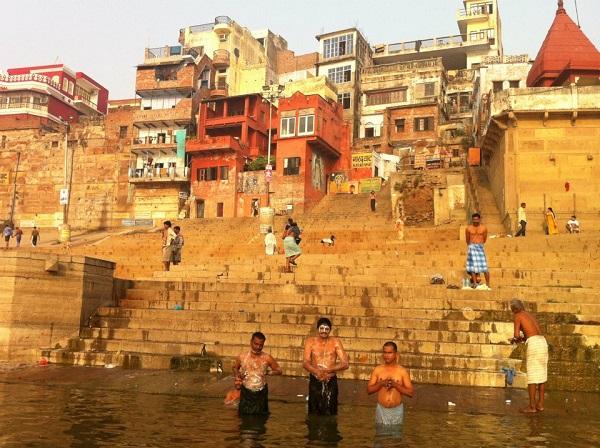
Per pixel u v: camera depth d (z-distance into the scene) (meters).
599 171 23.45
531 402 7.34
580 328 10.31
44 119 57.38
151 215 47.09
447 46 57.78
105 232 45.88
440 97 51.97
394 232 27.19
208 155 45.78
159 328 11.54
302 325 10.99
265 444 5.51
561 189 23.61
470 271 12.91
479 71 42.06
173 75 50.12
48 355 10.77
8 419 6.34
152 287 13.69
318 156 45.25
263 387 6.97
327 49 57.03
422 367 9.56
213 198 45.00
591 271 14.47
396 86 53.22
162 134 48.66
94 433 5.80
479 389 8.62
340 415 7.00
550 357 9.62
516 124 24.14
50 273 11.30
